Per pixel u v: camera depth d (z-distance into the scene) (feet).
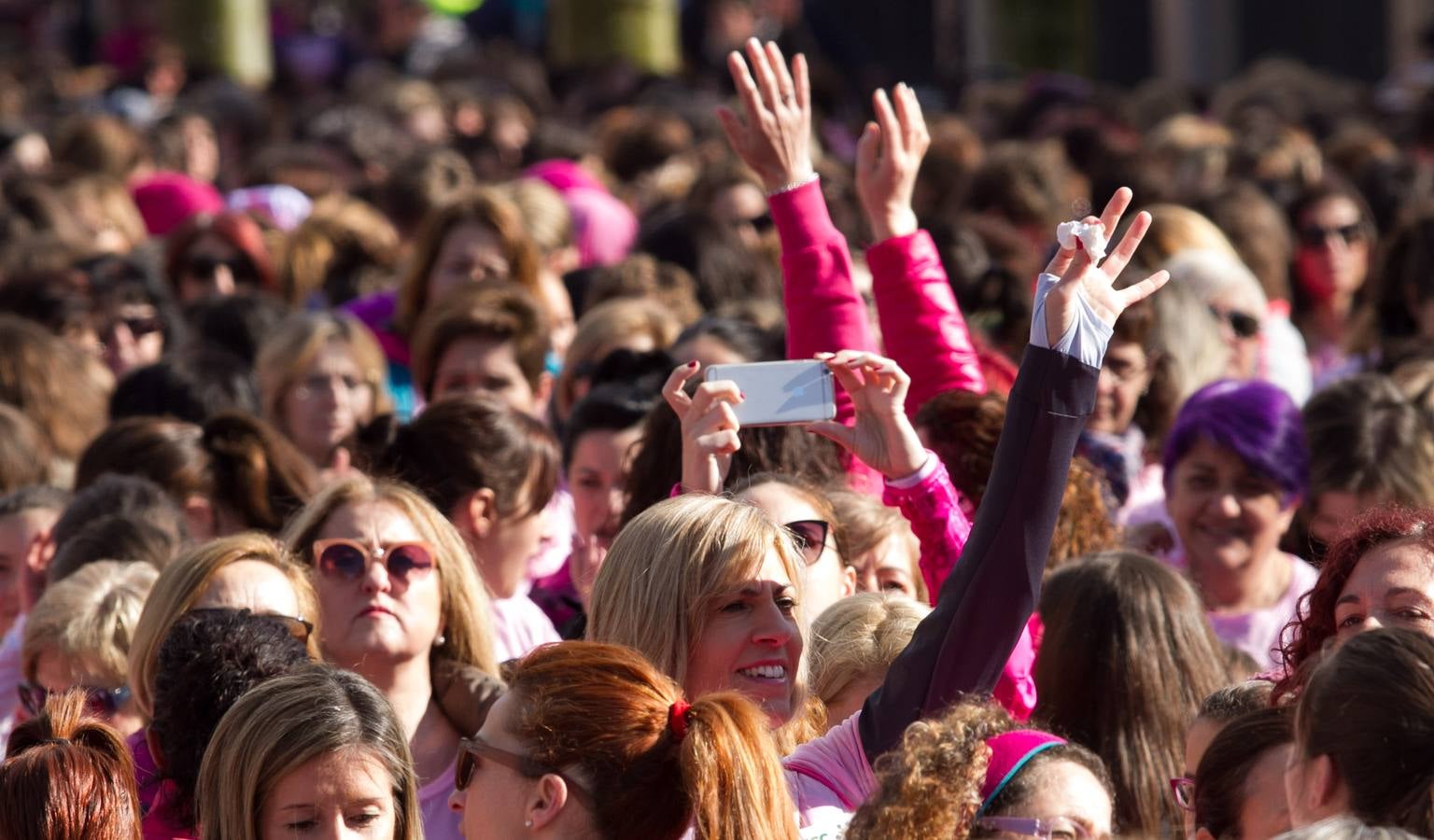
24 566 45.37
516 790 26.50
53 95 155.63
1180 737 34.65
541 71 167.32
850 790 29.86
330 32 200.54
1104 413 52.11
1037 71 181.06
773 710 30.76
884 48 203.41
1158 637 35.09
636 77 151.74
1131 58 193.36
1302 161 94.79
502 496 44.29
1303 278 74.64
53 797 28.07
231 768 29.12
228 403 57.36
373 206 95.96
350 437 51.11
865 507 39.06
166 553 41.22
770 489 35.99
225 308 66.95
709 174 80.02
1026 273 63.36
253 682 31.48
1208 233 65.82
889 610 34.45
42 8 210.18
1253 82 139.54
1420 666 24.21
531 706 26.81
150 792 32.83
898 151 42.27
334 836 28.89
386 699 30.22
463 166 90.74
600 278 65.87
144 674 34.65
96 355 66.80
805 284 41.06
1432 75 140.15
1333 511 47.21
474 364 56.39
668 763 26.30
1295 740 25.39
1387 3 182.09
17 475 52.65
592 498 45.68
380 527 36.78
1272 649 33.42
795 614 31.50
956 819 25.14
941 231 64.59
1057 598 35.91
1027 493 29.53
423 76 160.76
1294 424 45.73
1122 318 52.03
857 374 34.68
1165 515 50.75
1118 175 85.10
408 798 29.81
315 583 36.68
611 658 27.30
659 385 48.21
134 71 160.04
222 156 134.21
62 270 69.10
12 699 42.22
